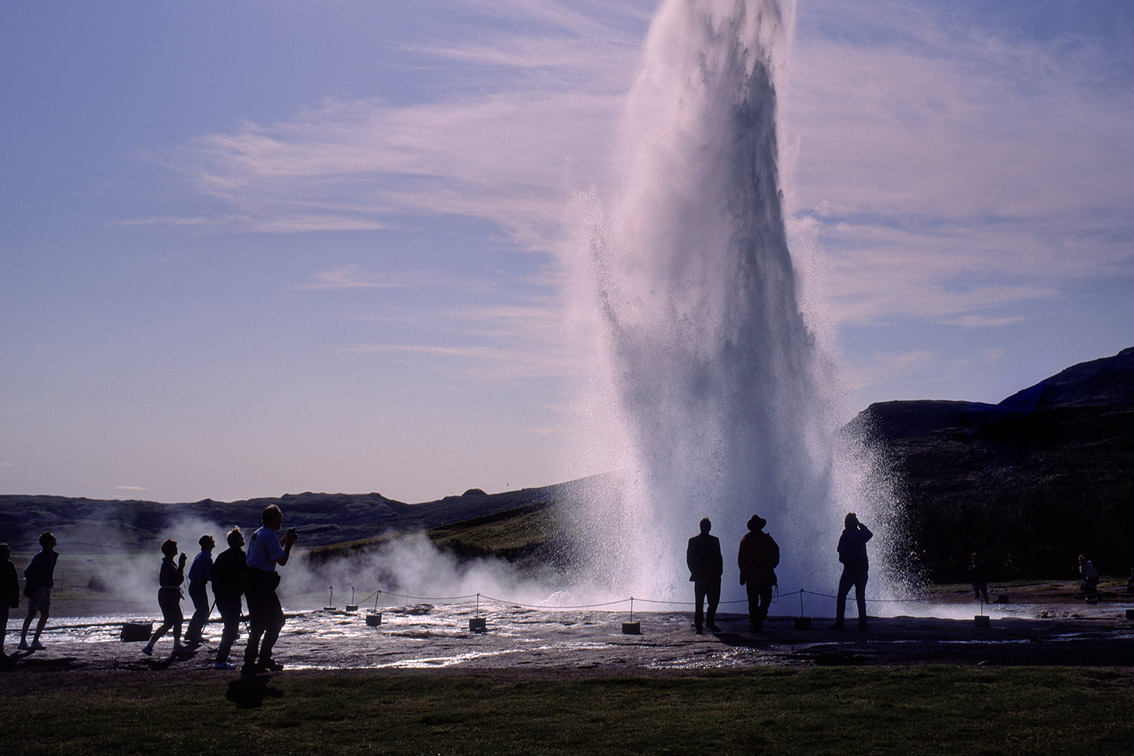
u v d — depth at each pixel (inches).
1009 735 323.3
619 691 424.5
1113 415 3745.1
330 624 833.5
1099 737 317.7
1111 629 681.6
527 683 448.1
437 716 370.6
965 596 1480.1
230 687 447.5
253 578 510.0
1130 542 2229.3
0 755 312.2
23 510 7608.3
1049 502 2524.6
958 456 3321.9
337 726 355.9
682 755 310.0
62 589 2095.2
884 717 354.9
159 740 333.7
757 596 674.2
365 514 7298.2
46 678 502.0
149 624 722.2
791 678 443.8
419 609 1015.0
